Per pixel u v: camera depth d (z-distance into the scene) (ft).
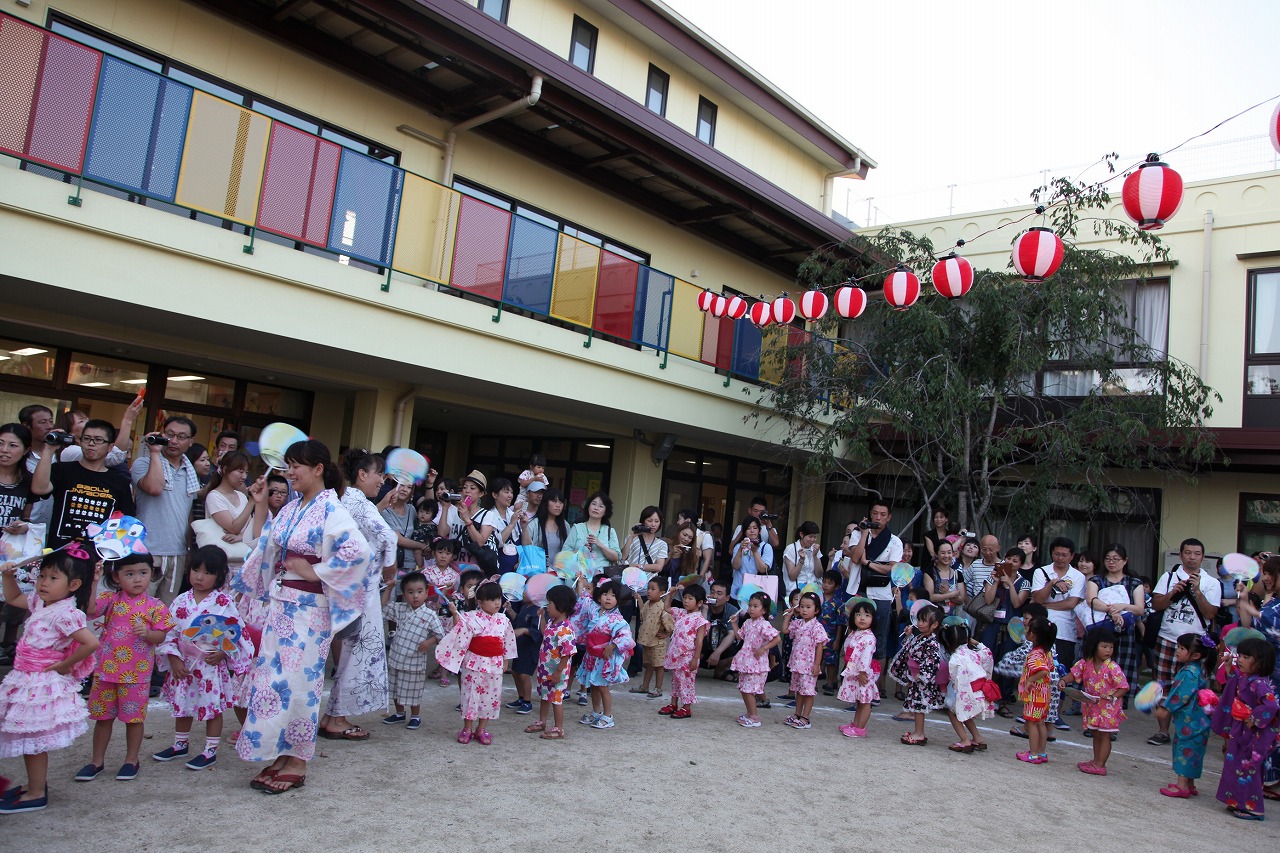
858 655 22.20
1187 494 39.27
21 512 17.22
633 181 39.55
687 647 22.00
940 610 22.25
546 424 38.27
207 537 18.30
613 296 32.96
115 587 14.37
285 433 16.21
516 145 34.81
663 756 17.83
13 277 19.51
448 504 23.93
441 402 33.22
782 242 45.09
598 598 20.89
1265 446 34.32
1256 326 38.60
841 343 36.63
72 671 12.42
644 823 13.51
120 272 21.02
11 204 19.24
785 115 49.39
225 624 14.29
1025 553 27.96
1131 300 41.60
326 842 11.53
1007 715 27.04
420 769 15.21
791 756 18.94
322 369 29.50
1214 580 25.34
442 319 27.37
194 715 14.19
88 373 27.17
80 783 12.95
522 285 29.63
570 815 13.53
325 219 24.44
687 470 42.65
